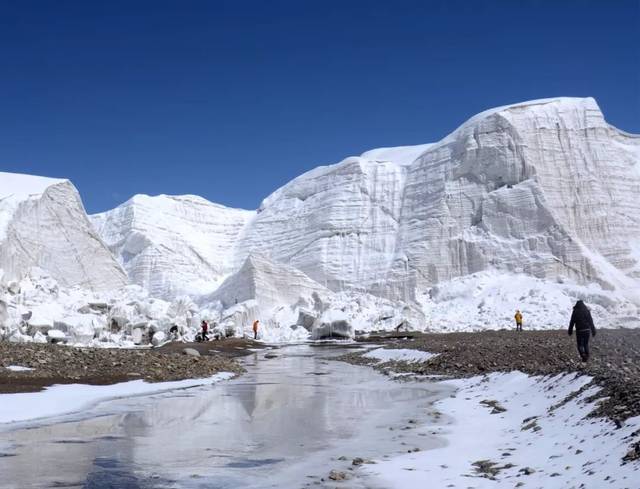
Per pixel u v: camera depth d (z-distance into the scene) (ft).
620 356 60.08
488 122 297.53
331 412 52.65
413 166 329.11
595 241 276.21
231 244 364.79
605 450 29.96
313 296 232.73
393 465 34.45
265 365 101.71
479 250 275.59
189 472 32.94
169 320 144.97
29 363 71.00
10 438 40.81
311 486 30.42
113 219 356.59
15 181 197.47
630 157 306.96
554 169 288.71
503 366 71.31
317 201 343.05
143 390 63.93
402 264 284.82
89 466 33.86
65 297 148.05
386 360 102.47
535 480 29.37
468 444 39.65
